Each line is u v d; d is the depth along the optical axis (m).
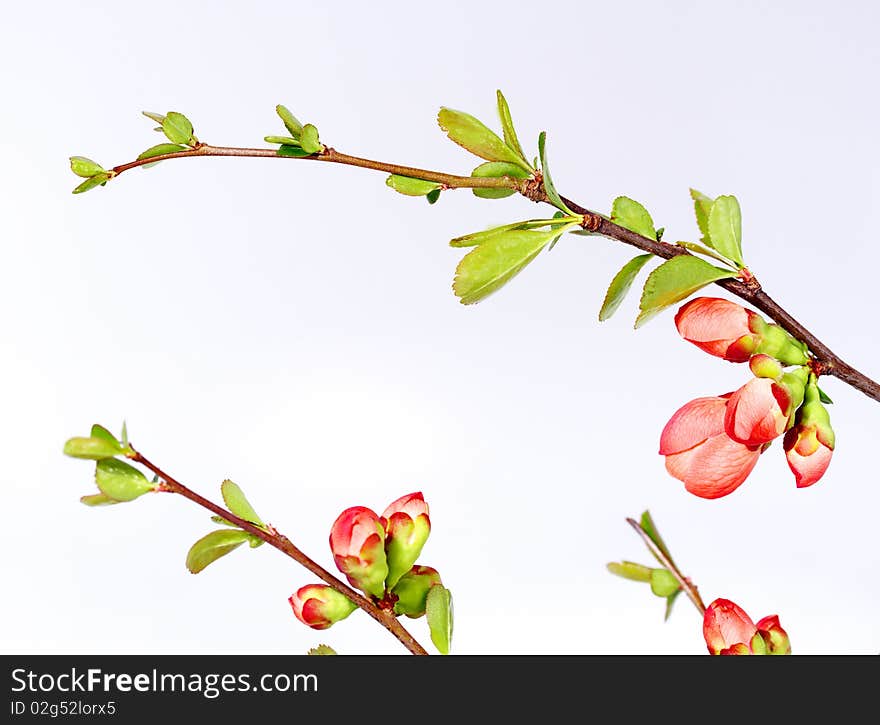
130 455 0.74
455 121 0.77
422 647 0.77
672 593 0.82
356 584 0.77
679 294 0.76
